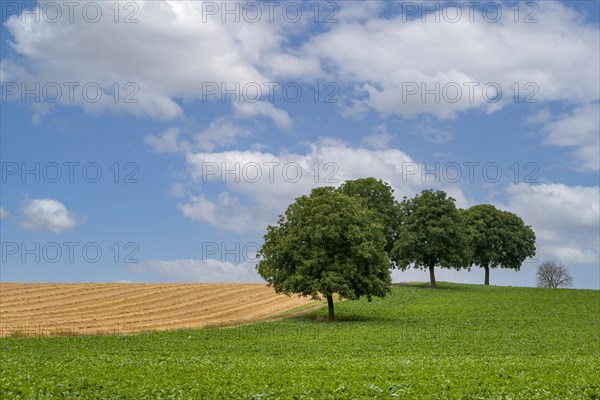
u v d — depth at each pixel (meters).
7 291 90.25
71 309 79.06
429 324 66.62
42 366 33.56
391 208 104.88
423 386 25.95
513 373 31.03
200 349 47.66
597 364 36.12
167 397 24.45
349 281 68.75
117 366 34.06
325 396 24.08
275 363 36.59
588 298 95.31
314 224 70.19
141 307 82.94
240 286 104.69
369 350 47.09
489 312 78.50
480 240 116.50
